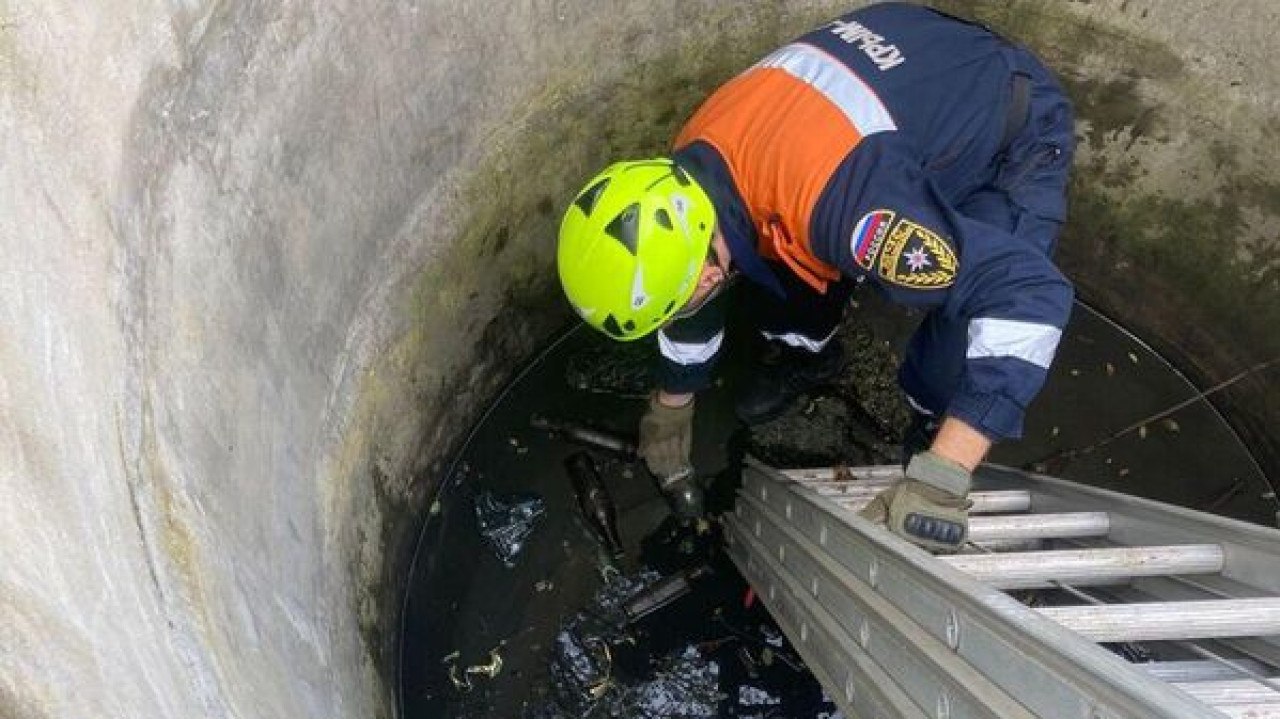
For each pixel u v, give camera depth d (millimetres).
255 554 2016
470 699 3262
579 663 3326
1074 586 2377
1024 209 2469
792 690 3273
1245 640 1898
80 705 1061
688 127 2518
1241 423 3652
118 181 1629
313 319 2400
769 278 2541
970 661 1497
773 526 2924
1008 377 2037
